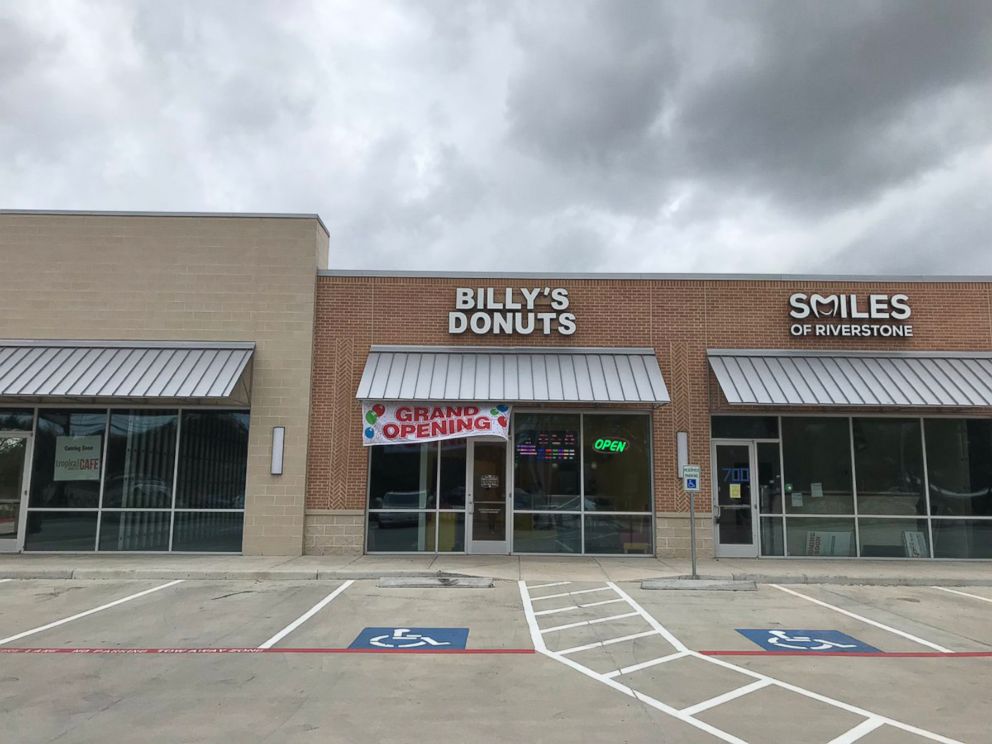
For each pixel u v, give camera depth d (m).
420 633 8.93
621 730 5.59
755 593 11.88
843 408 15.70
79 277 15.83
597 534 15.53
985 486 15.79
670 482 15.56
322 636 8.76
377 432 15.14
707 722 5.78
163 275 15.86
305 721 5.77
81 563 13.84
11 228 15.93
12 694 6.46
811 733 5.54
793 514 15.70
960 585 12.81
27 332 15.64
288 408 15.52
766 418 15.97
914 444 15.92
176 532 15.30
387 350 15.83
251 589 11.92
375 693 6.52
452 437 15.06
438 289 16.11
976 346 16.02
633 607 10.62
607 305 16.09
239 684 6.77
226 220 16.03
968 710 6.12
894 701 6.36
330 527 15.31
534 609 10.43
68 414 15.61
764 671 7.30
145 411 15.66
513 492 15.62
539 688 6.69
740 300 16.14
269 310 15.79
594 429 15.81
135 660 7.64
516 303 16.08
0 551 15.21
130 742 5.28
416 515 15.57
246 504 15.23
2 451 15.52
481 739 5.38
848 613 10.31
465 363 15.55
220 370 14.88
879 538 15.64
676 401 15.80
